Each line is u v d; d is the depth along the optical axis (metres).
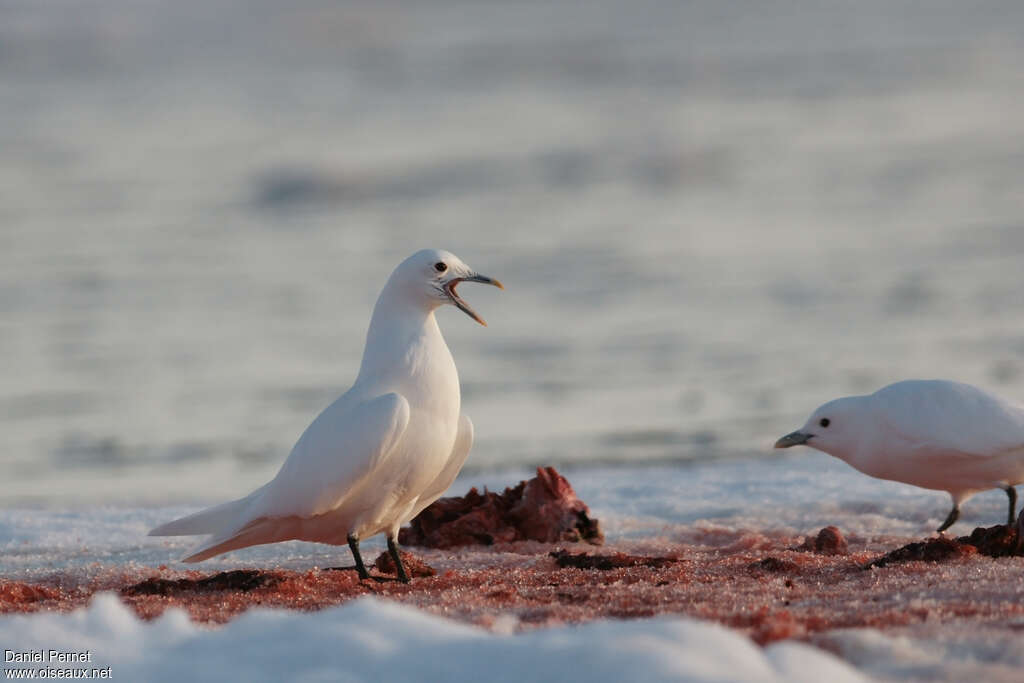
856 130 51.12
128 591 6.71
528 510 9.02
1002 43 75.75
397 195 40.56
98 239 33.69
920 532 9.02
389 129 53.16
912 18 90.62
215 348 23.73
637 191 41.12
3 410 19.78
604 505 10.70
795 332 24.28
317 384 21.22
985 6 94.75
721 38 83.94
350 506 7.33
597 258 31.81
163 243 33.34
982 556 6.99
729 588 6.13
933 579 6.16
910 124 51.97
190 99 60.31
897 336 23.81
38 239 33.50
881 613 5.14
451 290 7.72
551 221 36.56
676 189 41.41
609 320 25.69
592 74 70.12
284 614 4.74
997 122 51.59
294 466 7.27
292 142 49.34
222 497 14.69
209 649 4.37
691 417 18.33
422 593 6.40
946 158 44.59
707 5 101.94
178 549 9.06
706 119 54.81
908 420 8.02
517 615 5.51
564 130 52.59
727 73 68.75
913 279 28.72
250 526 7.44
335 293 28.27
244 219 37.00
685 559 7.69
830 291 27.81
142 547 9.21
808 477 11.54
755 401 19.34
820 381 20.58
